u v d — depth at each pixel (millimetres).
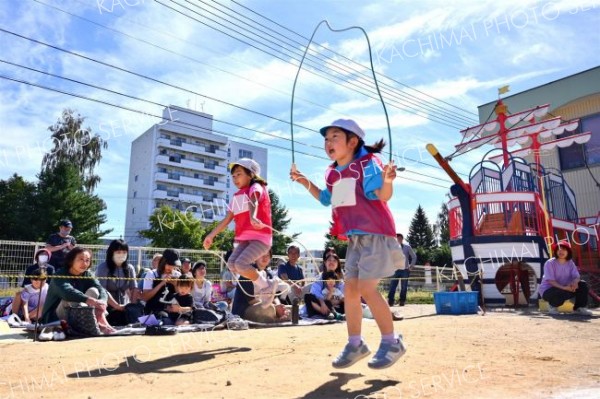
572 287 7461
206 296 7246
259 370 2686
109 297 5855
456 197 11578
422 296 15484
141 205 65250
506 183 12711
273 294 4535
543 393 2100
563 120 18641
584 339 4094
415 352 3322
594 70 18375
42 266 6277
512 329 4973
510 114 18578
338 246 38688
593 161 18172
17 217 31078
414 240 64312
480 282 9625
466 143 17609
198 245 31344
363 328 5254
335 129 2889
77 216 31812
